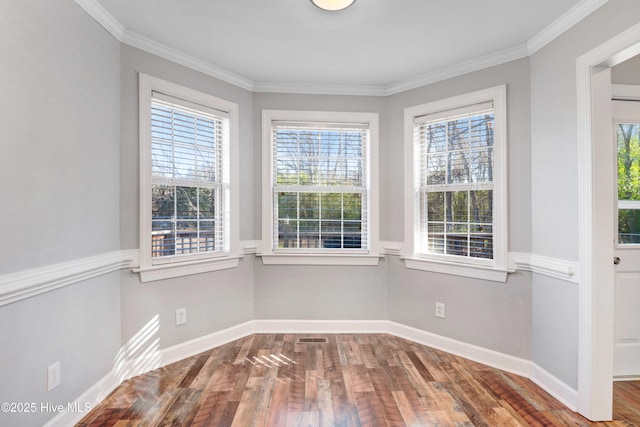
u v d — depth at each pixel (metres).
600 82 1.85
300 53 2.51
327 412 1.87
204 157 2.77
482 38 2.27
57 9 1.65
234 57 2.58
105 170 2.05
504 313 2.44
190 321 2.62
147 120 2.35
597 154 1.84
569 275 1.96
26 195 1.48
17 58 1.43
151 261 2.37
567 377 1.99
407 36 2.25
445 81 2.76
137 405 1.93
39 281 1.51
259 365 2.45
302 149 3.14
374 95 3.13
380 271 3.13
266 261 3.10
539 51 2.24
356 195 3.16
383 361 2.53
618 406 1.96
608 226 1.84
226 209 2.91
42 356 1.56
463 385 2.19
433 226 2.90
